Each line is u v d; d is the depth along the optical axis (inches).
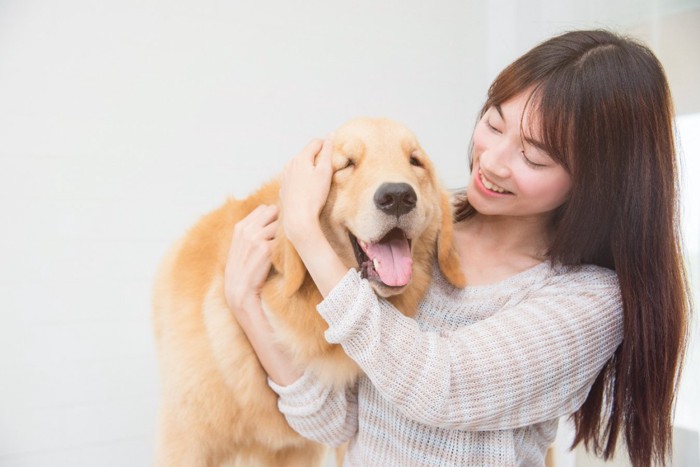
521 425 50.4
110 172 94.3
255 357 60.2
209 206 100.9
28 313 89.5
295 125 106.6
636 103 52.0
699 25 124.0
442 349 47.6
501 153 53.2
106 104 93.7
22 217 89.0
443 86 119.1
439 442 52.7
